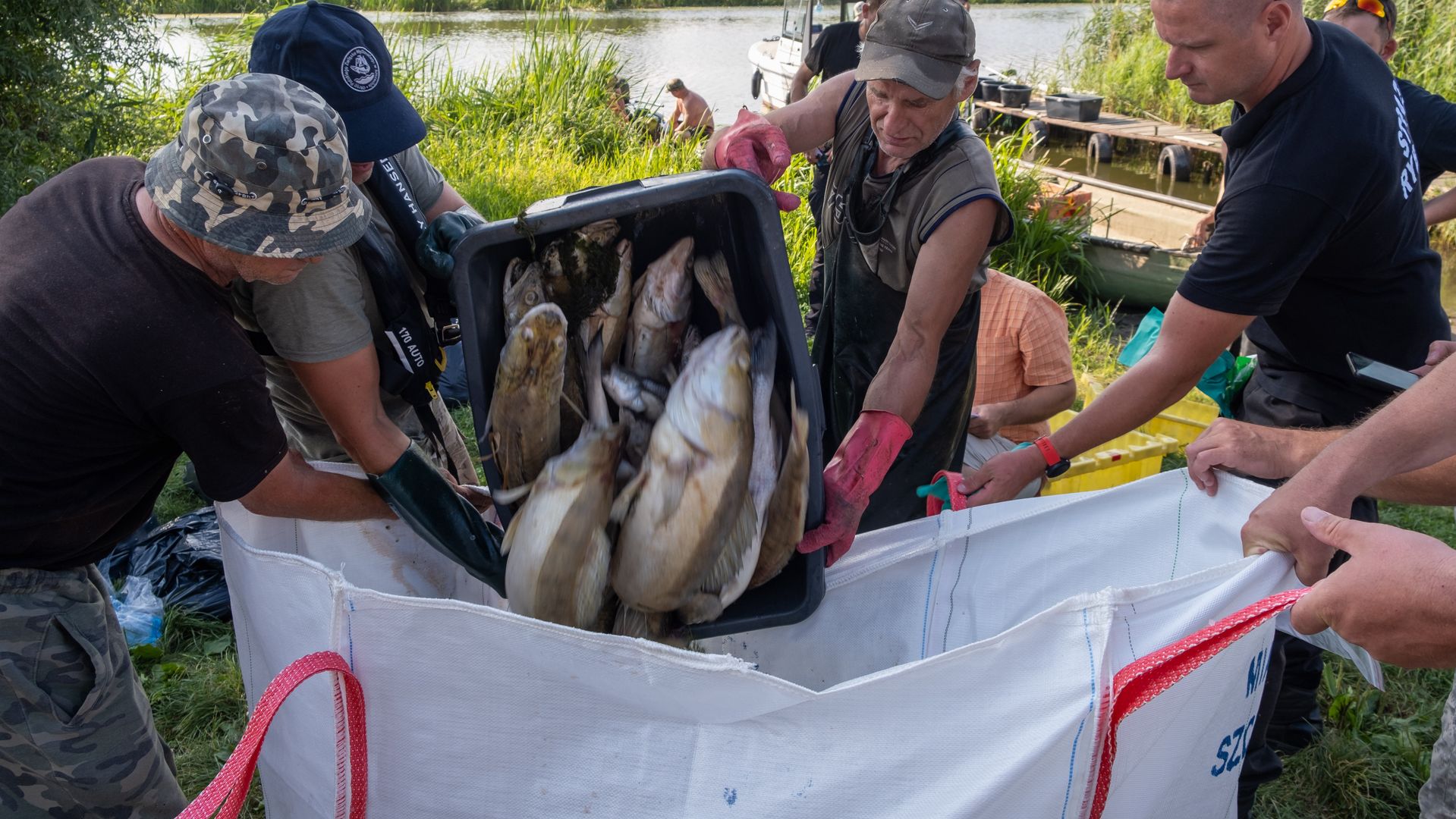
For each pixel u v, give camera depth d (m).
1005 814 1.53
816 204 3.51
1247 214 2.29
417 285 2.36
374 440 1.92
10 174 5.31
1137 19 16.72
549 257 1.88
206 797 1.41
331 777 1.75
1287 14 2.23
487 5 20.72
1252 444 1.97
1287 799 2.85
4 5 5.54
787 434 1.91
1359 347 2.55
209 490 1.80
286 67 1.96
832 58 6.87
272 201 1.60
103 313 1.66
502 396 1.82
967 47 2.41
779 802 1.53
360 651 1.58
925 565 2.16
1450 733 1.74
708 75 17.08
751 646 2.17
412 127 2.07
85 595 1.98
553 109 9.63
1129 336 7.14
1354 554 1.53
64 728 1.95
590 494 1.78
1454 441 1.70
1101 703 1.46
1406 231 2.45
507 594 1.82
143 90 8.44
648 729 1.56
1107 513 2.10
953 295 2.51
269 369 2.40
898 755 1.51
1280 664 2.32
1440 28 11.12
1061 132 13.95
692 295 1.97
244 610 1.92
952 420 3.01
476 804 1.65
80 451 1.78
